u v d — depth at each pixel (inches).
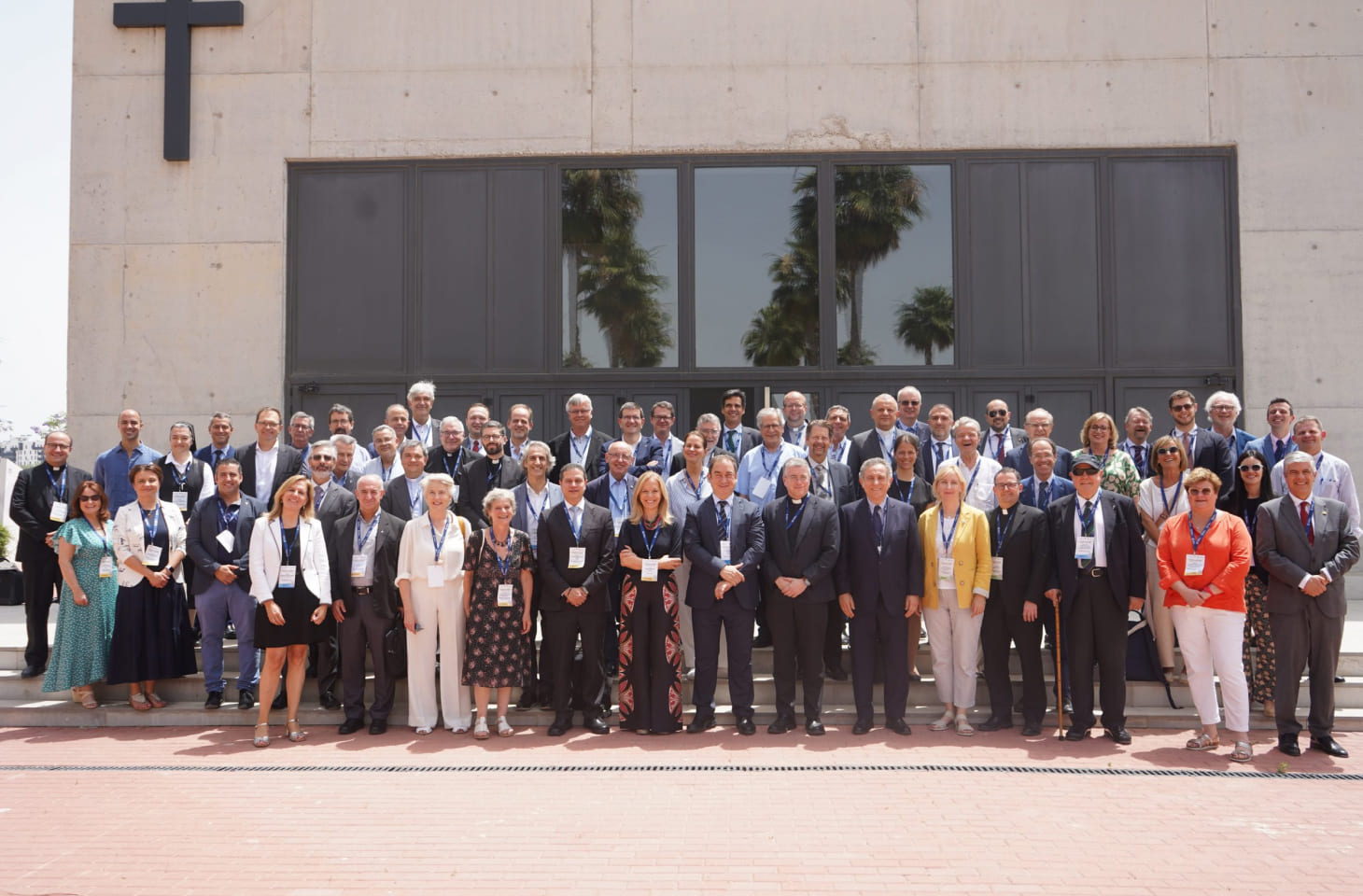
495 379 434.0
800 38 438.0
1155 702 285.7
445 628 278.8
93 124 442.0
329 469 294.8
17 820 203.9
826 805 210.7
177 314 437.1
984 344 430.3
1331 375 423.5
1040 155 433.4
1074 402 428.1
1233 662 247.4
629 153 438.0
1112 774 232.7
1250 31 430.6
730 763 243.0
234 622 292.2
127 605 288.5
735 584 272.1
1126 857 180.2
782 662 275.4
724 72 438.3
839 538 276.5
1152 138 430.9
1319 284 425.7
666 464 323.3
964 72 435.2
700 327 434.3
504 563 273.4
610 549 278.5
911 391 325.4
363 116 441.1
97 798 218.4
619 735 273.0
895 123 434.9
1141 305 429.7
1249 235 427.8
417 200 440.5
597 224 438.9
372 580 278.2
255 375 434.9
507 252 438.0
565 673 276.4
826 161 435.8
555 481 324.5
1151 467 291.9
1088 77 433.1
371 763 246.5
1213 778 229.1
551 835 192.9
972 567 272.2
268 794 220.5
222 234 438.9
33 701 302.8
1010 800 213.5
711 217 438.3
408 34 442.3
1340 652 291.4
